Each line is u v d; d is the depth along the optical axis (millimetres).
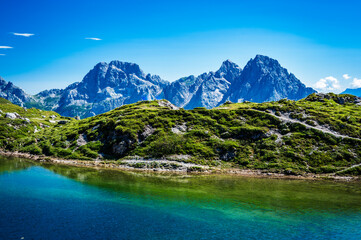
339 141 96875
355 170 85188
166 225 43469
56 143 120562
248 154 97938
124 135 108500
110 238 38594
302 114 116188
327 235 41406
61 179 72125
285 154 94562
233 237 39906
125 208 50594
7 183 66062
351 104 136375
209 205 53625
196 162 95562
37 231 39906
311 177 83312
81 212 47906
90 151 108750
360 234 41906
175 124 116562
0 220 43219
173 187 67438
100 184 68125
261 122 112625
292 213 50219
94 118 145750
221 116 120750
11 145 129875
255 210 51406
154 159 98250
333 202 57188
